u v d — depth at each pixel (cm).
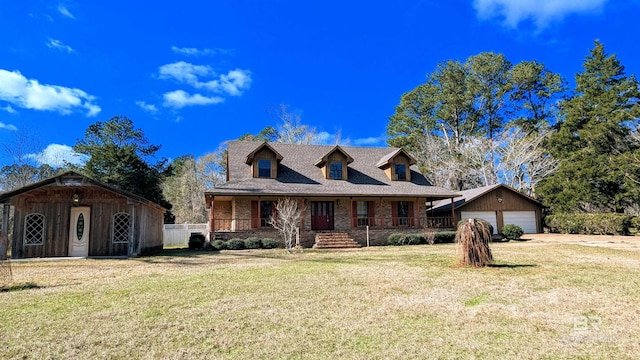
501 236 2412
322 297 685
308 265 1170
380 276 919
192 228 2783
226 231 1972
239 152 2442
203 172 4803
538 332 475
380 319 538
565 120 3228
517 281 821
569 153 3038
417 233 2184
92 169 3591
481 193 2702
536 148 3459
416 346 428
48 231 1556
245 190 2005
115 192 1560
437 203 2986
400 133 4484
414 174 2605
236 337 465
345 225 2272
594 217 2488
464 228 1114
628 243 1870
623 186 2670
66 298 698
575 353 405
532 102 4059
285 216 1803
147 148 4103
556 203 2889
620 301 632
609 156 2725
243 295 711
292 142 4091
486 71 4081
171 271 1066
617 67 3159
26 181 2605
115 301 670
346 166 2361
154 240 1941
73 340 458
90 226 1594
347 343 440
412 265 1126
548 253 1442
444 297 674
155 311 596
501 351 412
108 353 414
